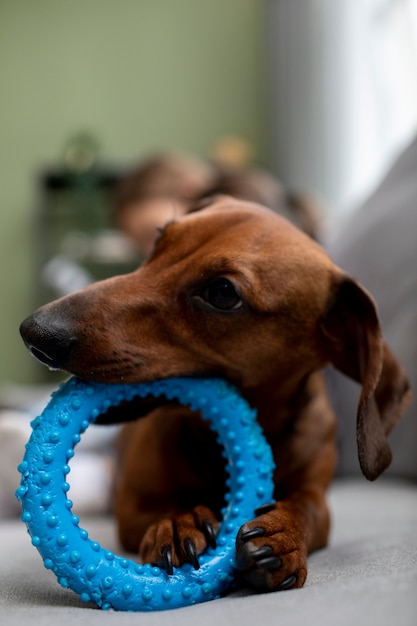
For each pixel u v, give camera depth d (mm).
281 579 430
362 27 1440
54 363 491
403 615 356
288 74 1684
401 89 1297
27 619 394
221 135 2104
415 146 854
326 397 614
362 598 381
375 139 1439
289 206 1024
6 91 2145
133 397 519
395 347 741
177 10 2107
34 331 483
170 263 537
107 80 2127
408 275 766
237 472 491
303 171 1596
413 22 1250
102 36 2129
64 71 2137
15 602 428
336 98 1512
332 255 854
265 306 523
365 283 796
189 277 520
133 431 677
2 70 2146
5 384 2127
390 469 749
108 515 765
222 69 2102
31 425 470
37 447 455
